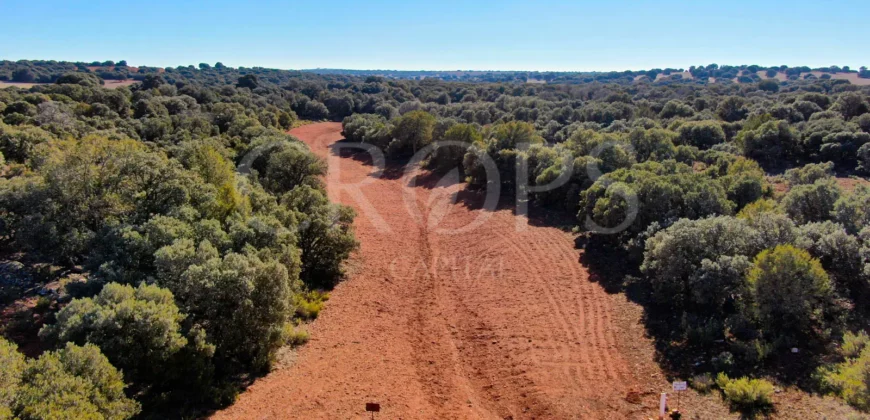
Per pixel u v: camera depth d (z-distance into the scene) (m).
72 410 10.54
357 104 119.69
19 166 30.78
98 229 20.55
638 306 21.42
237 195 24.59
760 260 17.00
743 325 17.36
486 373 17.72
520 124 50.38
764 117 54.59
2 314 17.88
